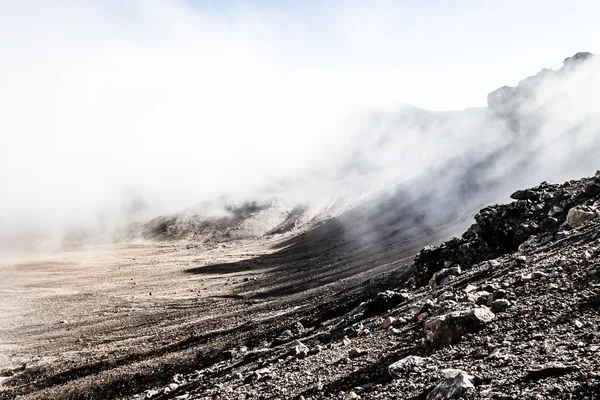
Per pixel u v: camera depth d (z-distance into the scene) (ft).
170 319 229.45
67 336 214.48
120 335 202.39
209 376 86.33
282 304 191.62
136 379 118.11
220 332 152.25
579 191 84.84
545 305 37.06
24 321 260.01
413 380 31.99
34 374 148.97
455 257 93.97
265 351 87.04
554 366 24.89
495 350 31.63
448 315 38.75
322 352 57.41
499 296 44.29
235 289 323.98
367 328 64.39
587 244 50.90
